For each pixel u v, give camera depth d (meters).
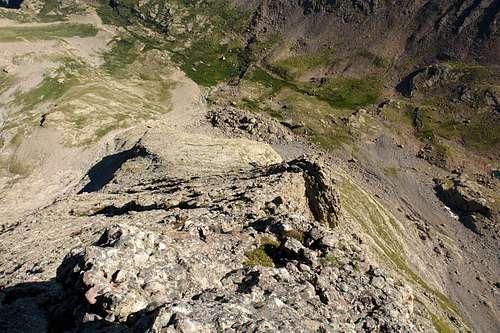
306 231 35.84
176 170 119.94
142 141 144.38
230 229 36.97
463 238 177.50
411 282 119.38
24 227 64.62
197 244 31.06
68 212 73.50
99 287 21.56
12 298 28.06
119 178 125.12
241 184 72.19
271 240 35.06
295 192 72.62
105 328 19.66
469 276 156.75
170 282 23.34
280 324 19.30
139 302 21.00
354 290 29.38
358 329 25.88
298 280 28.31
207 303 18.89
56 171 185.25
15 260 43.72
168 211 56.81
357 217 149.88
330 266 31.73
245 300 20.77
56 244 48.16
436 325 97.94
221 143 143.00
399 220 176.88
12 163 192.75
